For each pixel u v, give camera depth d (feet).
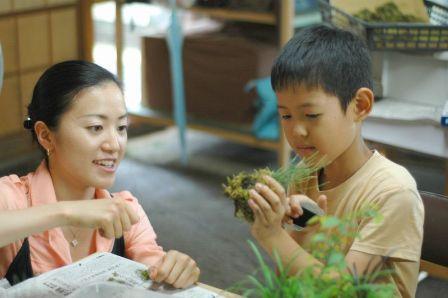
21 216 3.93
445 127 7.21
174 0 11.95
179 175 12.78
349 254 4.18
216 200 11.75
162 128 15.33
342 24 7.48
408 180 4.33
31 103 4.83
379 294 3.07
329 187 4.63
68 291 3.99
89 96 4.50
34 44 12.79
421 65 7.71
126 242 5.00
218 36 12.70
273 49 12.14
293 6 11.06
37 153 13.26
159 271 4.15
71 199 4.88
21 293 3.97
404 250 4.17
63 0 13.08
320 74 4.10
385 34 7.24
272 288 3.12
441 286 8.71
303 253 3.75
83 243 4.80
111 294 3.78
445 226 5.04
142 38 13.48
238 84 12.34
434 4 7.67
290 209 3.90
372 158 4.49
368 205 4.16
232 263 9.58
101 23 17.53
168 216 11.12
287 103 4.25
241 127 12.53
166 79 13.35
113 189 12.02
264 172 4.01
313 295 2.94
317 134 4.20
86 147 4.52
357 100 4.32
